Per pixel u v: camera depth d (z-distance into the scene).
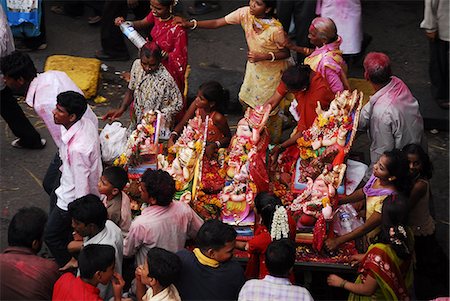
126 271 12.24
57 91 12.46
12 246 10.13
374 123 12.59
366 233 11.38
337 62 13.39
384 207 10.56
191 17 19.75
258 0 13.73
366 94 16.28
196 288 9.94
